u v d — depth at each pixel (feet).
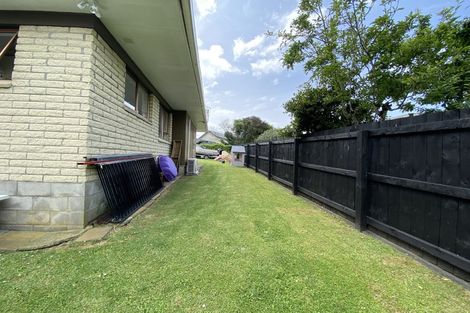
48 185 10.27
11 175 10.19
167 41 13.26
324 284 6.65
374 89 16.66
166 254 8.06
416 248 8.47
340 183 13.51
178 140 34.63
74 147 10.43
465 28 14.89
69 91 10.46
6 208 10.16
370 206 11.06
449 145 7.32
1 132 10.23
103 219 11.53
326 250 8.91
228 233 10.21
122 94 14.42
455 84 13.53
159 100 25.57
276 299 5.94
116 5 9.93
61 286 6.16
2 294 5.79
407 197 8.94
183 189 20.61
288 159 22.80
